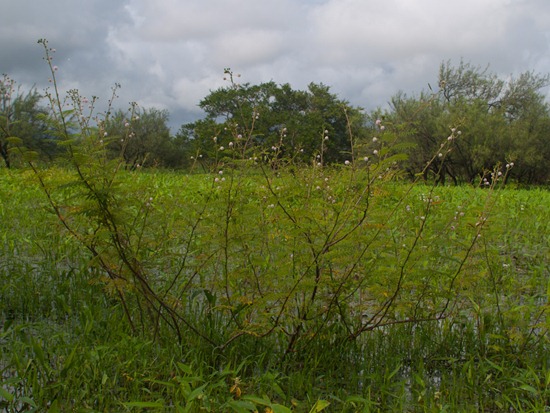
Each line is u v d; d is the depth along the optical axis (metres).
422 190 13.13
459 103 29.72
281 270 3.23
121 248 3.37
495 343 3.71
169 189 9.49
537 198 13.62
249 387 3.07
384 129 2.97
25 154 3.16
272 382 2.95
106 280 3.44
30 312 4.25
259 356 3.45
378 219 3.26
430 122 28.66
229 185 3.69
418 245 3.61
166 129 36.50
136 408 2.81
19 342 3.30
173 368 3.27
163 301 3.62
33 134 26.50
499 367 3.22
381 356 3.58
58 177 3.42
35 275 5.12
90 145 3.30
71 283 4.74
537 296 4.24
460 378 3.23
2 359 3.34
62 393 2.88
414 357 3.66
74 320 4.11
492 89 33.38
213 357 3.41
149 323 3.89
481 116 28.25
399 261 3.45
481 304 4.22
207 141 33.69
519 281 5.32
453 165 30.58
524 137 27.92
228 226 3.63
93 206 3.22
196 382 2.98
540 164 28.86
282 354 3.53
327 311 3.42
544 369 3.24
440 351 3.70
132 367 3.17
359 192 3.29
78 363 3.09
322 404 2.44
